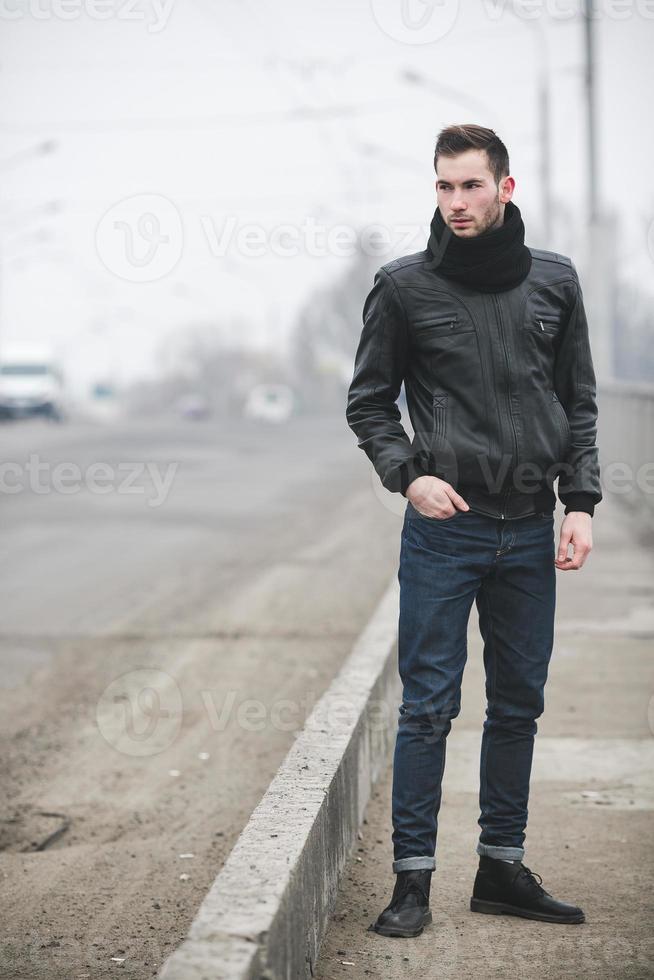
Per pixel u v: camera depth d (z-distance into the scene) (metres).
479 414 6.26
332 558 21.91
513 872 6.81
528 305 6.32
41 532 26.44
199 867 8.24
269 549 23.31
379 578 19.48
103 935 7.14
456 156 6.16
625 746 10.32
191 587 19.19
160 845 8.69
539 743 10.46
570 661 13.38
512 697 6.69
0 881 8.05
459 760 9.96
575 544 6.47
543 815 8.70
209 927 4.91
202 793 9.80
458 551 6.36
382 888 7.27
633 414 27.19
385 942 6.45
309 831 6.04
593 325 38.97
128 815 9.33
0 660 14.41
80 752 10.91
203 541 24.64
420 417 6.40
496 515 6.35
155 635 15.62
